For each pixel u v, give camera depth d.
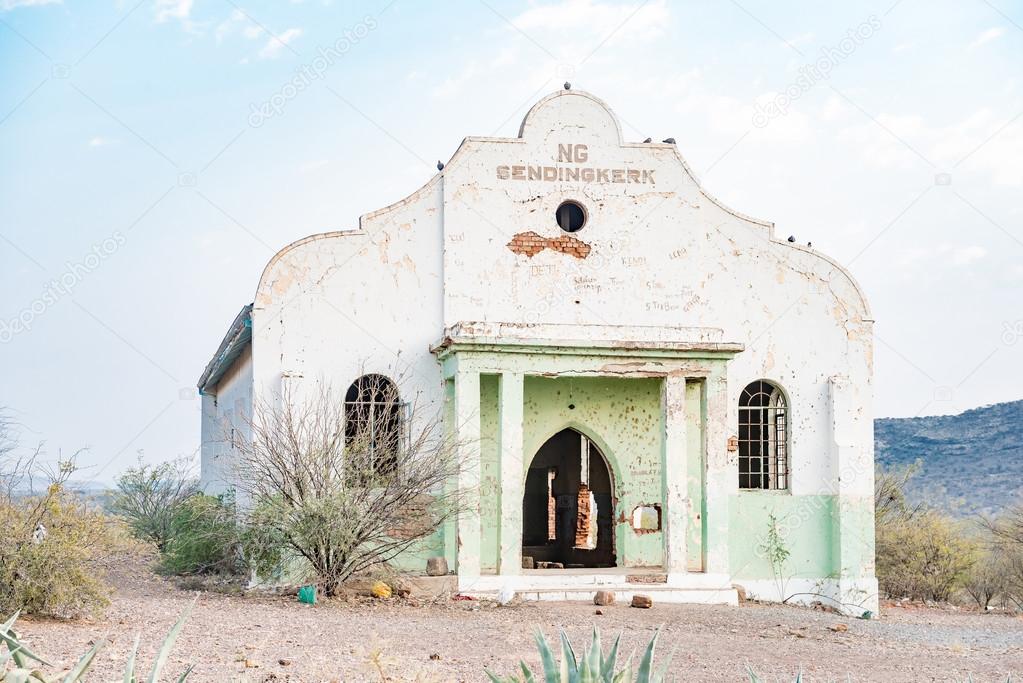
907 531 29.11
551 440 26.97
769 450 22.81
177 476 28.84
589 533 26.28
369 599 18.53
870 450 22.50
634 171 22.34
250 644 12.65
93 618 14.26
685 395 21.59
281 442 19.17
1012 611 26.27
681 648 14.28
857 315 22.83
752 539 22.16
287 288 20.80
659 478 22.19
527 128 22.06
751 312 22.56
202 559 21.05
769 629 16.98
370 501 19.06
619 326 21.08
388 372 21.08
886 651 15.25
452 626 15.47
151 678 4.86
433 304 21.44
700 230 22.45
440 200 21.67
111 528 18.02
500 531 19.94
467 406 20.00
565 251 21.94
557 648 13.53
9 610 13.75
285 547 18.94
